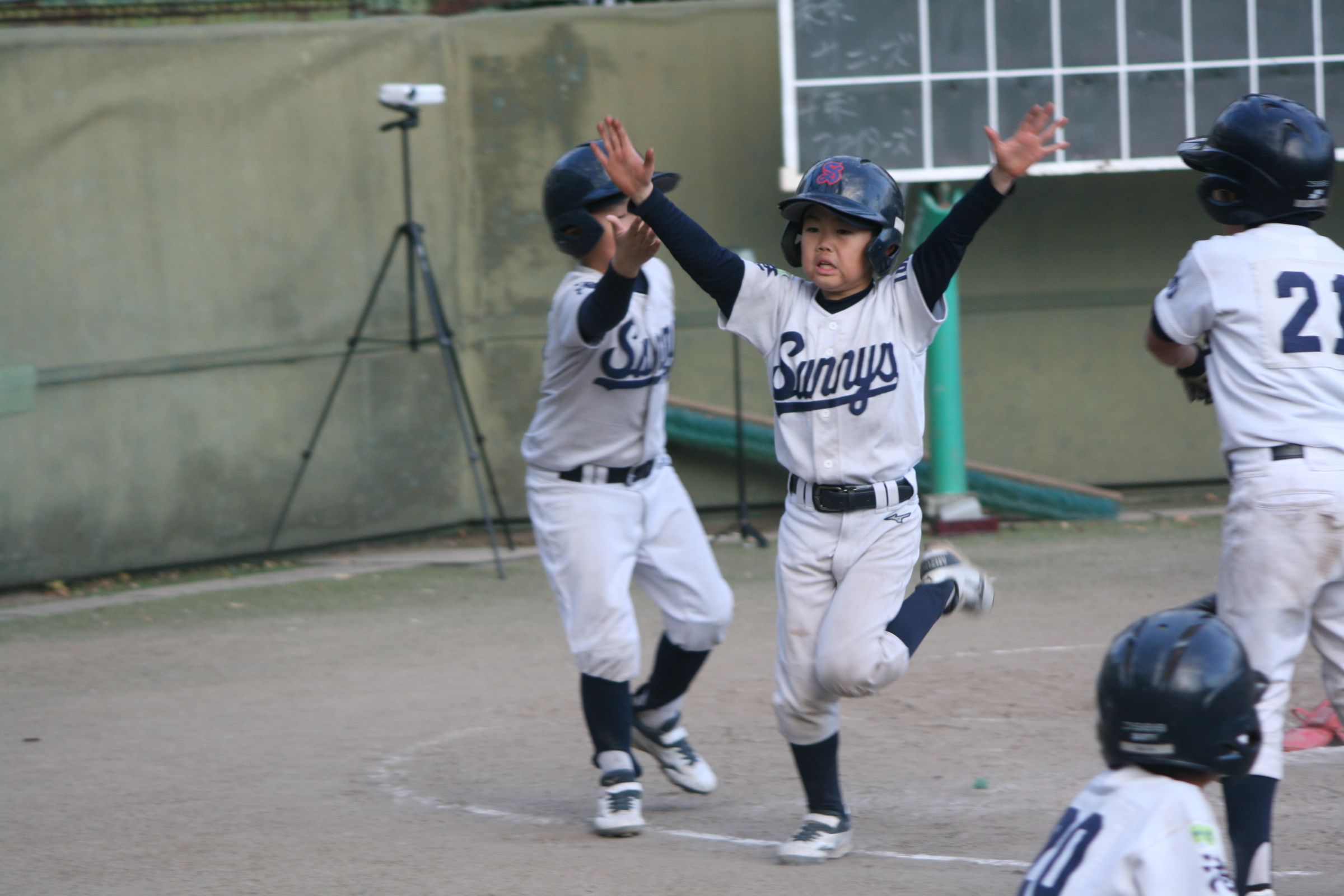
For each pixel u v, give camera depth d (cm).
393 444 3716
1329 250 1320
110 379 3228
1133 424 4041
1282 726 1275
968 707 2114
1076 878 845
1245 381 1294
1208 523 3700
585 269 1630
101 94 3172
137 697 2322
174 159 3294
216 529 3422
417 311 3700
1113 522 3766
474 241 3831
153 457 3309
